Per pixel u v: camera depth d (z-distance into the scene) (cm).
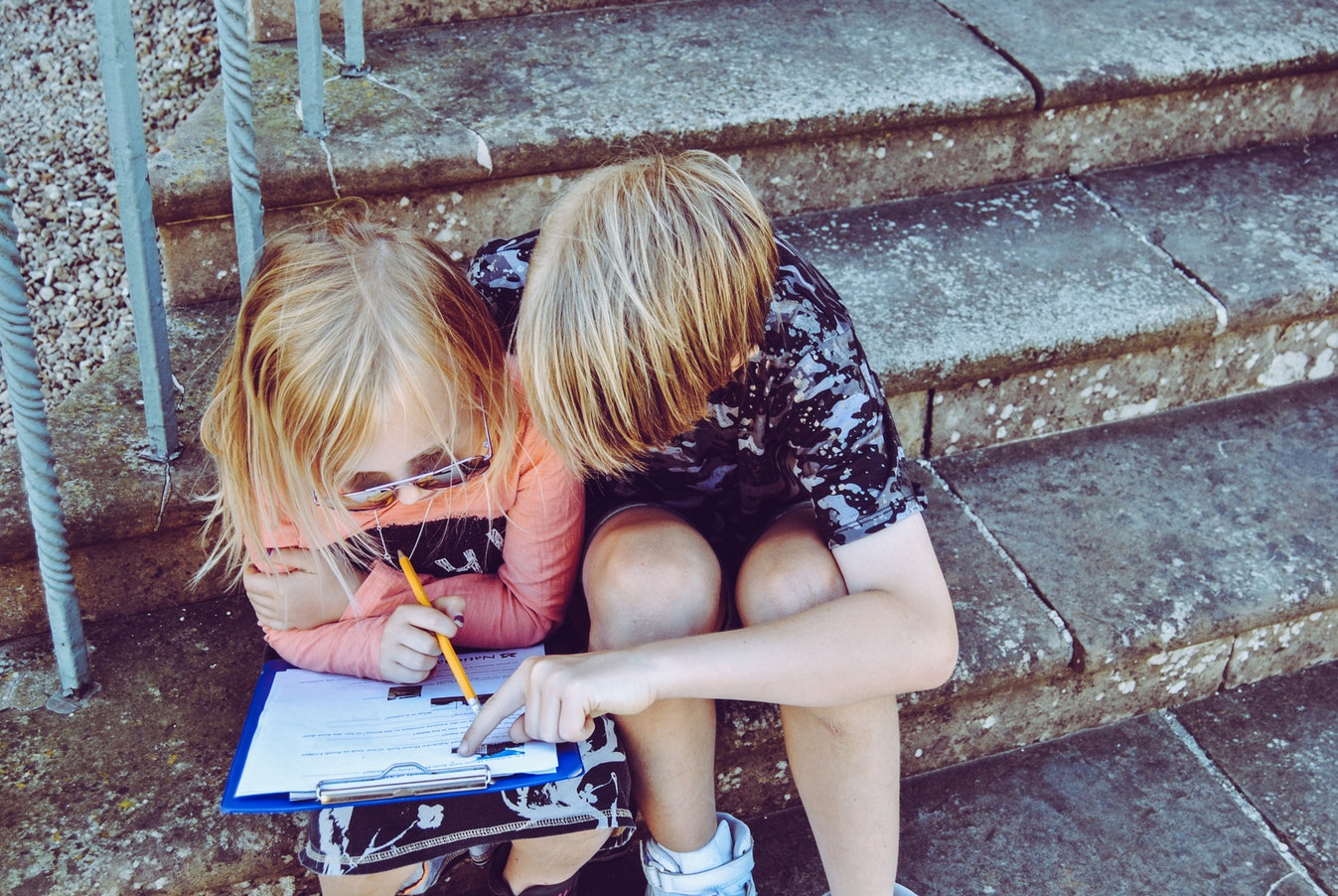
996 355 180
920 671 119
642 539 130
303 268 110
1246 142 233
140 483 155
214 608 165
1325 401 206
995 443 195
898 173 212
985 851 156
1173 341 191
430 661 126
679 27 226
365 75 204
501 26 225
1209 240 206
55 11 276
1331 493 186
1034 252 202
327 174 180
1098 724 174
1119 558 174
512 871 137
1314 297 195
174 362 175
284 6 213
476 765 115
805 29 227
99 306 228
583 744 125
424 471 119
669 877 133
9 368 125
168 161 177
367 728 121
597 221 104
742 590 129
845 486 121
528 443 126
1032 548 175
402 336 108
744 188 110
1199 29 229
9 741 144
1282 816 160
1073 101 211
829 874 135
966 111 205
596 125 192
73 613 145
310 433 110
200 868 133
